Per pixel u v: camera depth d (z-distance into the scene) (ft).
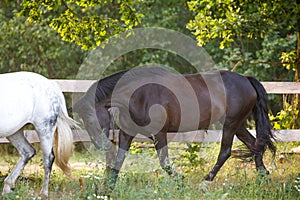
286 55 45.44
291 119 42.09
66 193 29.09
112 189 27.55
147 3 62.75
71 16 42.24
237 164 34.83
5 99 27.22
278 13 45.27
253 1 44.70
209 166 35.45
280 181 30.14
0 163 42.63
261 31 46.75
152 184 28.17
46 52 60.80
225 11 44.86
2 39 60.39
